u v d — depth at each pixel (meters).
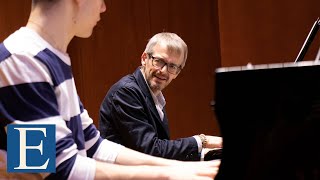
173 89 4.42
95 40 4.46
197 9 4.37
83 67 4.50
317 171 1.00
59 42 1.29
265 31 3.89
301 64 0.99
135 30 4.42
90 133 1.56
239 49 3.96
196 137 2.17
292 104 0.99
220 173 1.02
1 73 1.18
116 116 2.16
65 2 1.29
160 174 1.19
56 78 1.24
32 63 1.19
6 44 1.22
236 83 0.98
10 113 1.17
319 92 0.99
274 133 1.00
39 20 1.28
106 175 1.18
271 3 3.87
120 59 4.46
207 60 4.39
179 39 2.32
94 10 1.34
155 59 2.26
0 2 4.30
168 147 2.09
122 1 4.41
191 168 1.24
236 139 1.01
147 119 2.19
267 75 0.98
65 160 1.17
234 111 0.99
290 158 1.01
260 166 1.01
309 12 3.80
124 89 2.18
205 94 4.42
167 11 4.38
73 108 1.33
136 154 1.53
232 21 3.96
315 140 1.00
